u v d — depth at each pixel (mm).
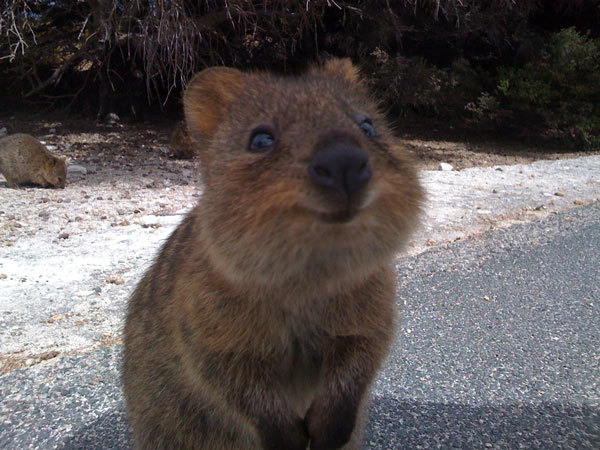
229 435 325
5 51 1954
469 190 1157
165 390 331
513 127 2053
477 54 2150
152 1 1601
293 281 246
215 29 1891
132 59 2061
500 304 577
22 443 353
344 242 220
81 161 1446
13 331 506
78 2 1874
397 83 1852
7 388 409
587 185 1248
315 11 1762
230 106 294
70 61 1984
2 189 1118
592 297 597
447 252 737
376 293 282
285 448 284
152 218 900
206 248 261
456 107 2027
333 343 288
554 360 465
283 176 213
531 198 1088
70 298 587
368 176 208
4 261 696
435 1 1694
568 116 1859
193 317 280
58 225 865
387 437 364
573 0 2023
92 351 466
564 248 757
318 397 289
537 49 1925
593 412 392
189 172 1337
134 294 385
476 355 473
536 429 372
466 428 373
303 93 262
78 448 350
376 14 1783
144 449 353
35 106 2357
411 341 497
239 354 278
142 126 2109
